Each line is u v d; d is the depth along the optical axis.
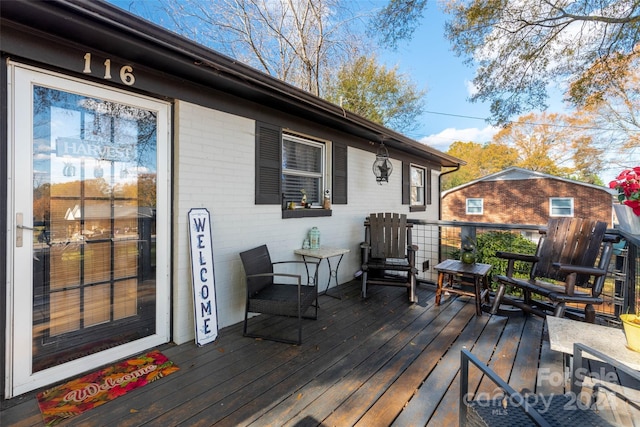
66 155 2.04
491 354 2.43
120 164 2.31
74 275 2.09
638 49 5.27
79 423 1.62
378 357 2.37
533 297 3.99
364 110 11.31
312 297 2.93
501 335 2.79
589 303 2.66
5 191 1.80
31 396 1.83
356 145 4.95
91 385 1.96
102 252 2.22
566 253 3.10
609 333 2.03
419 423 1.64
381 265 3.84
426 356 2.39
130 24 1.78
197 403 1.79
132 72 2.27
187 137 2.64
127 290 2.35
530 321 3.13
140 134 2.41
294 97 3.04
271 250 3.50
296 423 1.63
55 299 2.01
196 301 2.56
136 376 2.07
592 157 13.30
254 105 3.23
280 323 3.06
